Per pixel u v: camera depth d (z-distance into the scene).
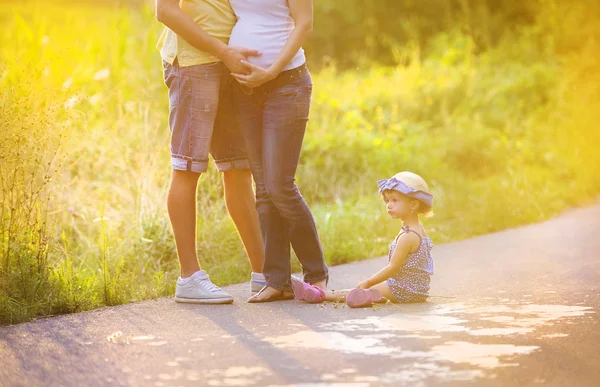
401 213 9.12
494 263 11.73
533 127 24.08
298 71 9.06
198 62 9.12
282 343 7.16
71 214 13.11
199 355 6.82
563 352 6.66
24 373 6.42
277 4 9.13
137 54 20.14
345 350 6.83
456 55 30.66
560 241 13.62
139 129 15.77
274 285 9.38
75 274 10.17
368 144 19.81
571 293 9.28
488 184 18.70
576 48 32.44
